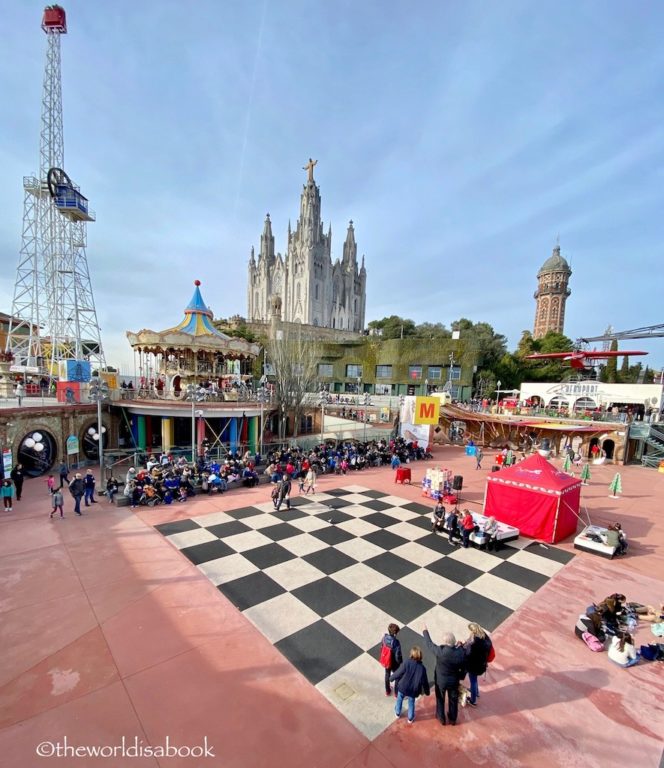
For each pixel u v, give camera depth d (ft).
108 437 77.51
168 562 34.14
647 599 31.32
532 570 35.47
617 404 112.98
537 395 126.31
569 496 43.68
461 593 30.91
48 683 20.34
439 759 16.85
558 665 23.03
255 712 18.98
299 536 40.70
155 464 60.18
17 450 58.39
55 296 121.29
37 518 43.80
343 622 26.48
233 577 31.91
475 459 91.20
